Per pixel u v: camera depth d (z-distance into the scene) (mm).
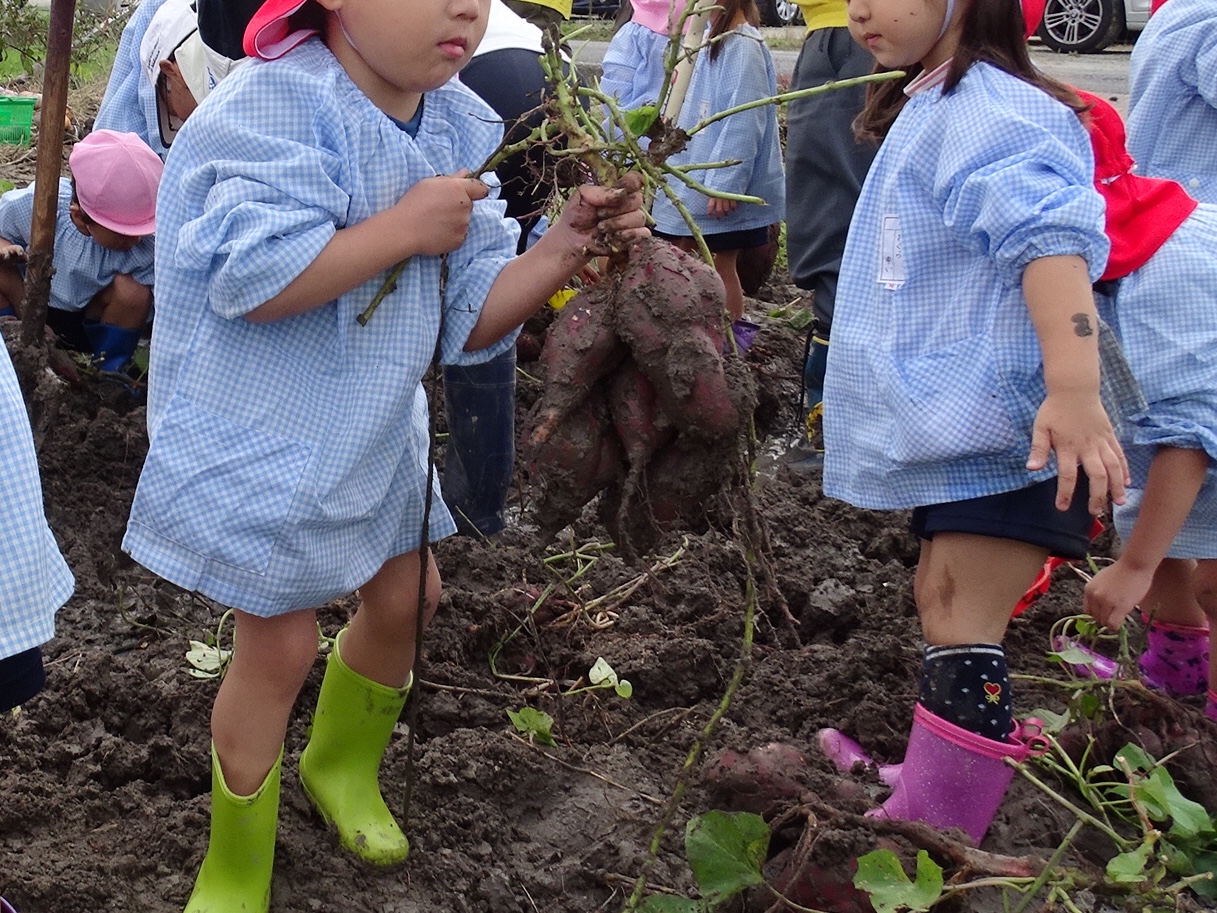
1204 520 2885
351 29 2146
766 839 2352
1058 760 2930
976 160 2428
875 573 3883
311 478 2211
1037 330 2342
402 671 2594
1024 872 2342
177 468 2203
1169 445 2742
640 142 2543
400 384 2289
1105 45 13367
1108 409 2635
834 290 4680
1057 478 2467
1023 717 2996
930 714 2562
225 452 2201
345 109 2189
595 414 2301
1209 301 2738
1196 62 4027
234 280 2088
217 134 2154
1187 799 2721
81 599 3500
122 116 4547
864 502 2660
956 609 2574
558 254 2393
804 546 4062
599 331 2223
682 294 2174
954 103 2518
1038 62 12594
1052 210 2303
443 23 2125
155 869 2555
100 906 2465
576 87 2299
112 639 3363
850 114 4508
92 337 4449
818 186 4629
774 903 2422
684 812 2732
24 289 4230
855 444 2686
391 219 2176
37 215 3834
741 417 2215
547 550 3812
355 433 2244
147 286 4391
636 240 2234
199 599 3576
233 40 2695
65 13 3705
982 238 2469
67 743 2877
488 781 2785
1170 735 2912
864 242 2723
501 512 3930
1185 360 2725
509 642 3344
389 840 2570
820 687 3191
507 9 3908
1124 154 2828
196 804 2689
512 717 2902
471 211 2287
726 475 2270
